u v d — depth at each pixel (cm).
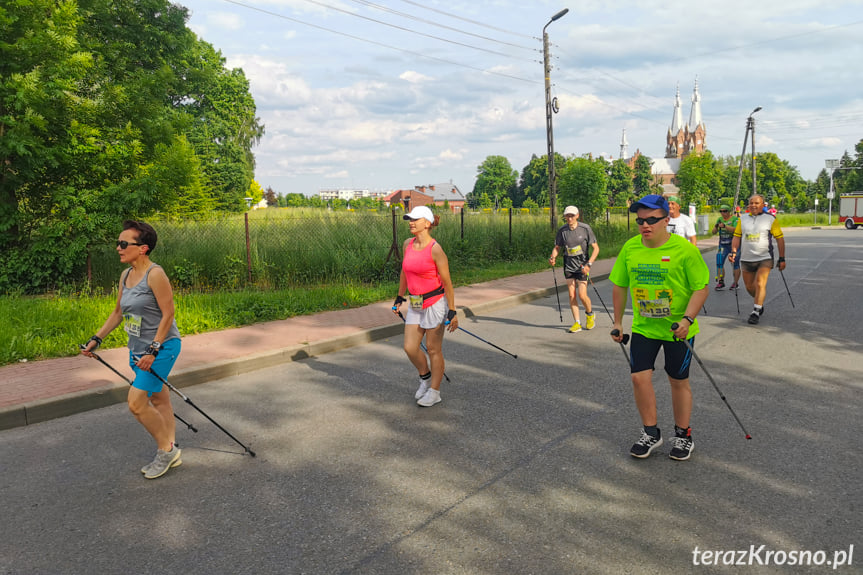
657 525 325
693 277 385
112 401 559
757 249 887
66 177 1176
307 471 406
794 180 11131
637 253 399
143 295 385
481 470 402
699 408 520
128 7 1988
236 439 431
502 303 1120
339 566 292
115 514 351
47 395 538
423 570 287
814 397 543
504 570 285
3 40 1075
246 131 4875
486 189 13988
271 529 330
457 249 1647
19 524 341
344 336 796
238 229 1380
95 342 407
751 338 796
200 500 367
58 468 418
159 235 1305
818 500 349
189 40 2444
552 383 605
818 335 809
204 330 838
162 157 1222
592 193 2745
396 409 535
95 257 1202
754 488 366
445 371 658
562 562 291
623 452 428
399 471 403
